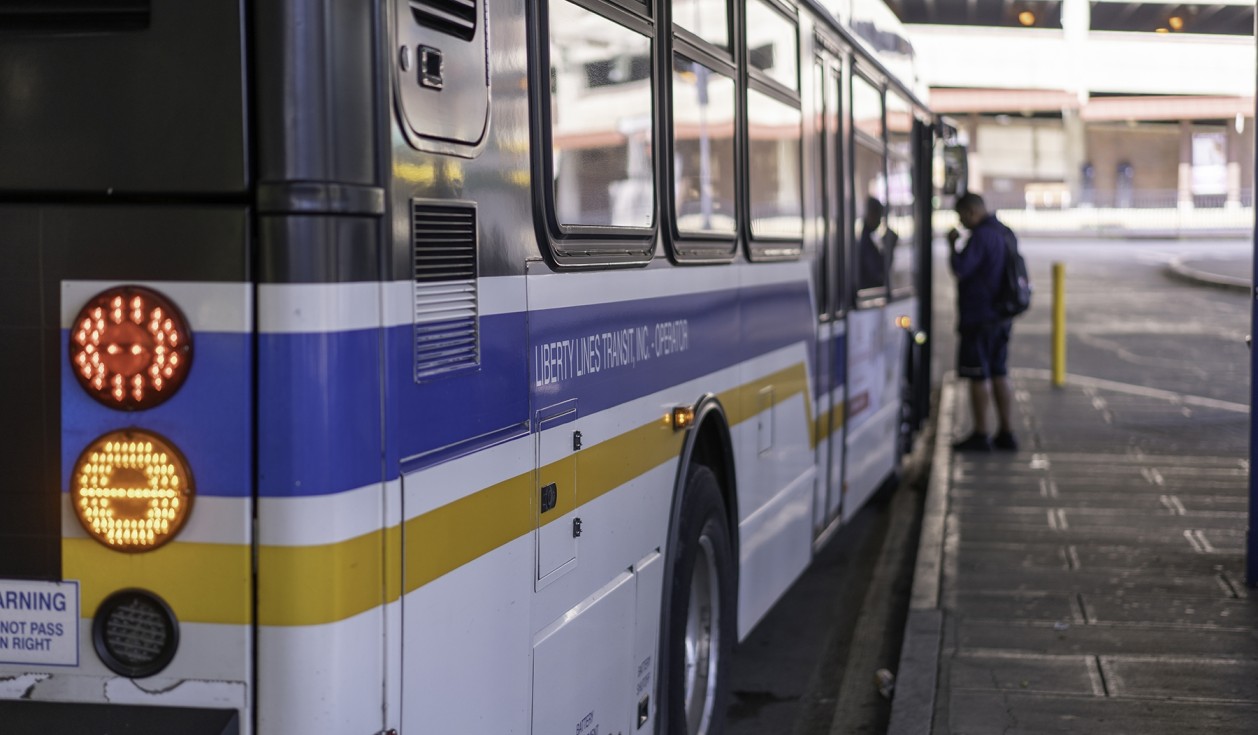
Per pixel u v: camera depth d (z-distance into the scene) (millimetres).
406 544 2590
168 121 2439
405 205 2576
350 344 2434
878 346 8680
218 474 2430
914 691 5535
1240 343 20531
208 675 2459
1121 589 7043
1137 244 54469
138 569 2471
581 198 3521
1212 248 50656
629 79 3906
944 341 22875
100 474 2457
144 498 2445
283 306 2393
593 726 3668
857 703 6191
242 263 2404
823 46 6703
